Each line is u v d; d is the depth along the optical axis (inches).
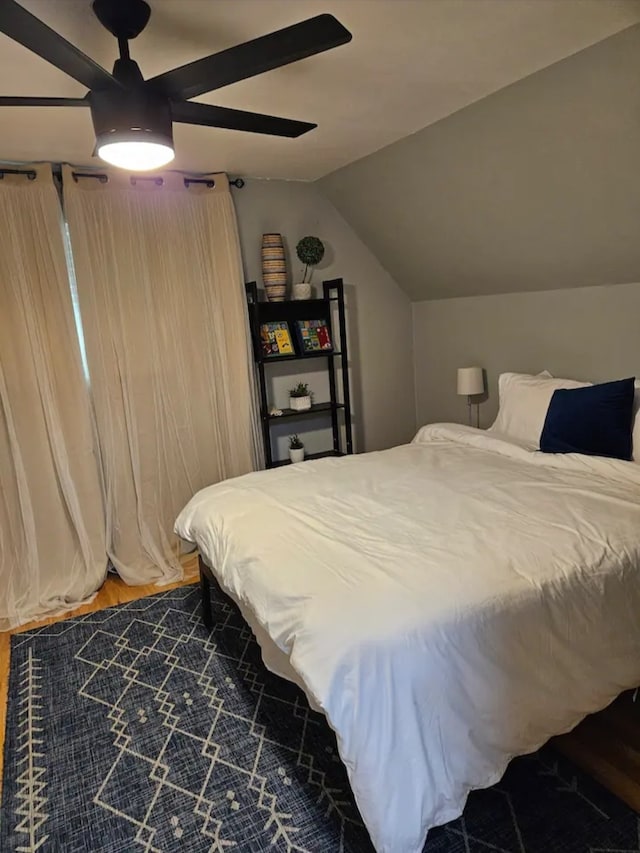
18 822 67.6
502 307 145.5
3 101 62.3
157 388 132.4
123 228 125.2
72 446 124.7
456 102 97.0
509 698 59.7
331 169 139.3
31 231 116.0
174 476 137.0
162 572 131.9
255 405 147.7
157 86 62.4
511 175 109.3
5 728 84.0
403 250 155.3
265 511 90.3
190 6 62.9
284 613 64.3
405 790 52.9
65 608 120.3
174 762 74.8
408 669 55.0
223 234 136.7
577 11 69.4
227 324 140.0
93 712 85.8
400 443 181.6
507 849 59.2
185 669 95.3
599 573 67.7
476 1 65.9
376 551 72.3
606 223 105.6
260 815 65.6
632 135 87.7
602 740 73.0
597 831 60.7
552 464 104.8
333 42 53.9
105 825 66.2
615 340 119.7
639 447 100.7
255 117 72.7
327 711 53.2
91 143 106.9
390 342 174.6
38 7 61.1
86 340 123.6
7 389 116.3
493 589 62.3
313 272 157.9
